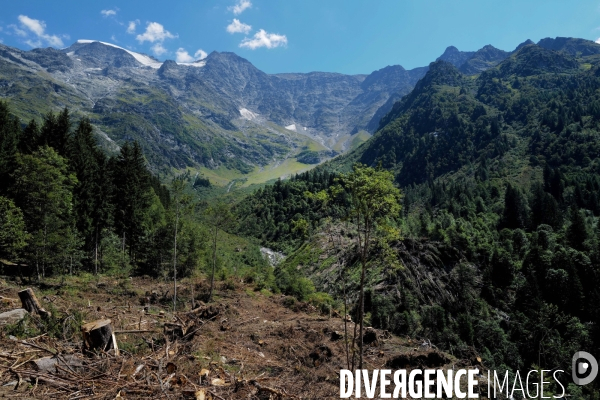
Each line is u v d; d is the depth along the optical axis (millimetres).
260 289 38156
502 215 71938
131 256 44500
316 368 15383
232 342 17016
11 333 10625
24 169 28078
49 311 13234
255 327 21234
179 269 37844
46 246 26750
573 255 47062
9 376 7773
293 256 58875
